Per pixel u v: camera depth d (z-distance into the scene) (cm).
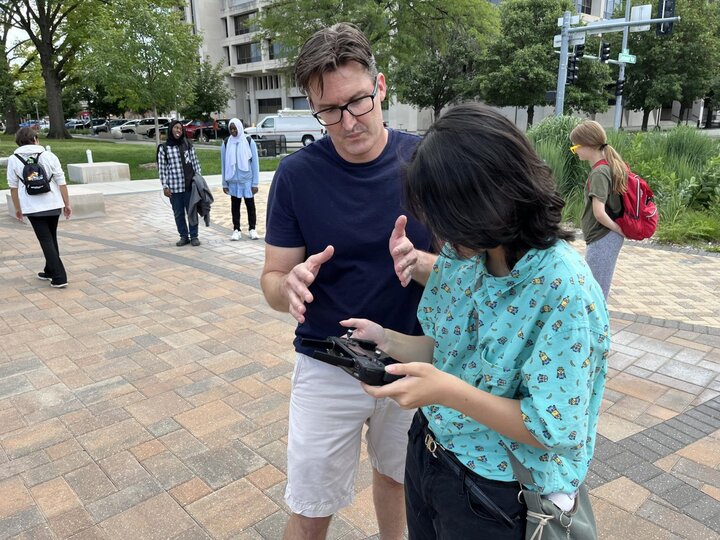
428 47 2255
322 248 160
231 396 340
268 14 2111
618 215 356
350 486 177
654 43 3036
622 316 480
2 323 465
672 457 276
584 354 100
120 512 240
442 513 123
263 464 273
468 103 105
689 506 240
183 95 2019
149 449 286
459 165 94
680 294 547
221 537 227
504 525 114
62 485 258
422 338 145
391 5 1998
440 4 1975
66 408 326
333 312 164
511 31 2852
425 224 108
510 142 95
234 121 753
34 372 373
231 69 4822
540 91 2797
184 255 707
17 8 2811
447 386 105
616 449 282
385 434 177
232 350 407
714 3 3269
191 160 738
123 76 1789
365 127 150
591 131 353
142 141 3662
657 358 394
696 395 340
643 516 234
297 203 160
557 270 100
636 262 667
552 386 99
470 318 117
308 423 169
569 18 1556
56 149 2286
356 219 157
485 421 105
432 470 127
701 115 4956
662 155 1015
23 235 832
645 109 3347
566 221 877
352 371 114
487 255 113
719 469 266
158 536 227
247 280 589
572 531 113
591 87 2864
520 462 111
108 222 952
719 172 880
